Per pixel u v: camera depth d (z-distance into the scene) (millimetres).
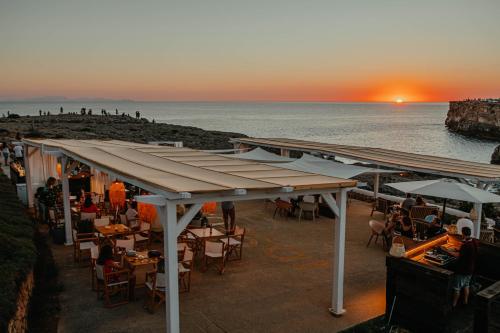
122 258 8555
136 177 7328
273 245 11930
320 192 7430
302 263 10461
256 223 14461
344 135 95688
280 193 7125
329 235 13031
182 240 10781
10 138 34188
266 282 9227
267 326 7277
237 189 6520
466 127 111250
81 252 10727
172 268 6332
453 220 14352
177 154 11891
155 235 12078
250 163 10547
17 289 6586
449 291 6758
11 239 8344
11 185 15859
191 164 9789
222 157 11672
